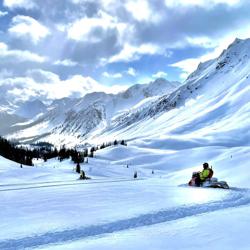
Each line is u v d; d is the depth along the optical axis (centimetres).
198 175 2850
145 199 1992
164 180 3878
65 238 1187
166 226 1295
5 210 1694
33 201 2002
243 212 1566
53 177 8712
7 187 3359
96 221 1406
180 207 1697
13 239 1173
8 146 17750
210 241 1054
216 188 2664
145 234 1178
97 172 13700
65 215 1541
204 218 1430
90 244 1077
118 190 2545
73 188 2802
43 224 1370
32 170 9875
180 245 1023
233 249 961
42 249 1054
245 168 3844
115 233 1216
